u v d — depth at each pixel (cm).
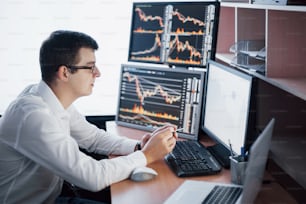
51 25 237
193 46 194
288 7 121
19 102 147
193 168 150
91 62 156
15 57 240
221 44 218
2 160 148
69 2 235
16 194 153
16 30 235
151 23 205
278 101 170
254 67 165
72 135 180
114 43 244
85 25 240
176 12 197
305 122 172
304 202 166
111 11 238
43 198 156
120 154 173
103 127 250
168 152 157
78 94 159
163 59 203
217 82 167
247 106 138
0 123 147
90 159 144
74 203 167
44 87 155
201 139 187
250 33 194
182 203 126
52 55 150
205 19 189
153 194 135
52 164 140
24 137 140
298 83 137
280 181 165
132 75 202
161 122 195
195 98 184
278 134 172
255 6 148
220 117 164
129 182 144
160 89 194
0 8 230
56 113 155
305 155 150
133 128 203
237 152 148
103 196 207
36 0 232
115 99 252
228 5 182
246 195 109
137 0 237
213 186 137
